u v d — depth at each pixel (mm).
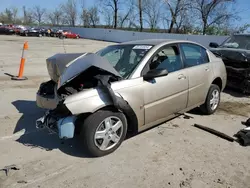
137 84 3412
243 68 6375
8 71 9094
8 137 3818
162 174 2949
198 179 2867
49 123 3271
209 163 3201
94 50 19672
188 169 3061
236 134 4039
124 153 3398
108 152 3332
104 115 3168
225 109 5461
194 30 34312
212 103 4977
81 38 45156
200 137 3967
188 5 33625
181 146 3641
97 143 3207
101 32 41531
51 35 41500
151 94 3576
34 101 5641
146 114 3578
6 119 4531
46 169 3006
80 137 3195
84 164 3123
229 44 7730
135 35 34125
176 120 4676
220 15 31984
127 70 3576
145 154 3389
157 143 3713
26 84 7238
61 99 3158
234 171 3037
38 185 2709
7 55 13828
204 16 32938
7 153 3344
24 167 3033
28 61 11859
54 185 2715
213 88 4906
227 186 2754
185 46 4391
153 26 40000
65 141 3715
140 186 2730
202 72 4539
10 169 2975
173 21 35219
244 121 4711
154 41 4152
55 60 3859
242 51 6695
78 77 3385
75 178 2844
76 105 2992
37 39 32031
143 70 3551
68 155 3328
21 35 38250
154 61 3730
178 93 4035
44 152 3398
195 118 4812
